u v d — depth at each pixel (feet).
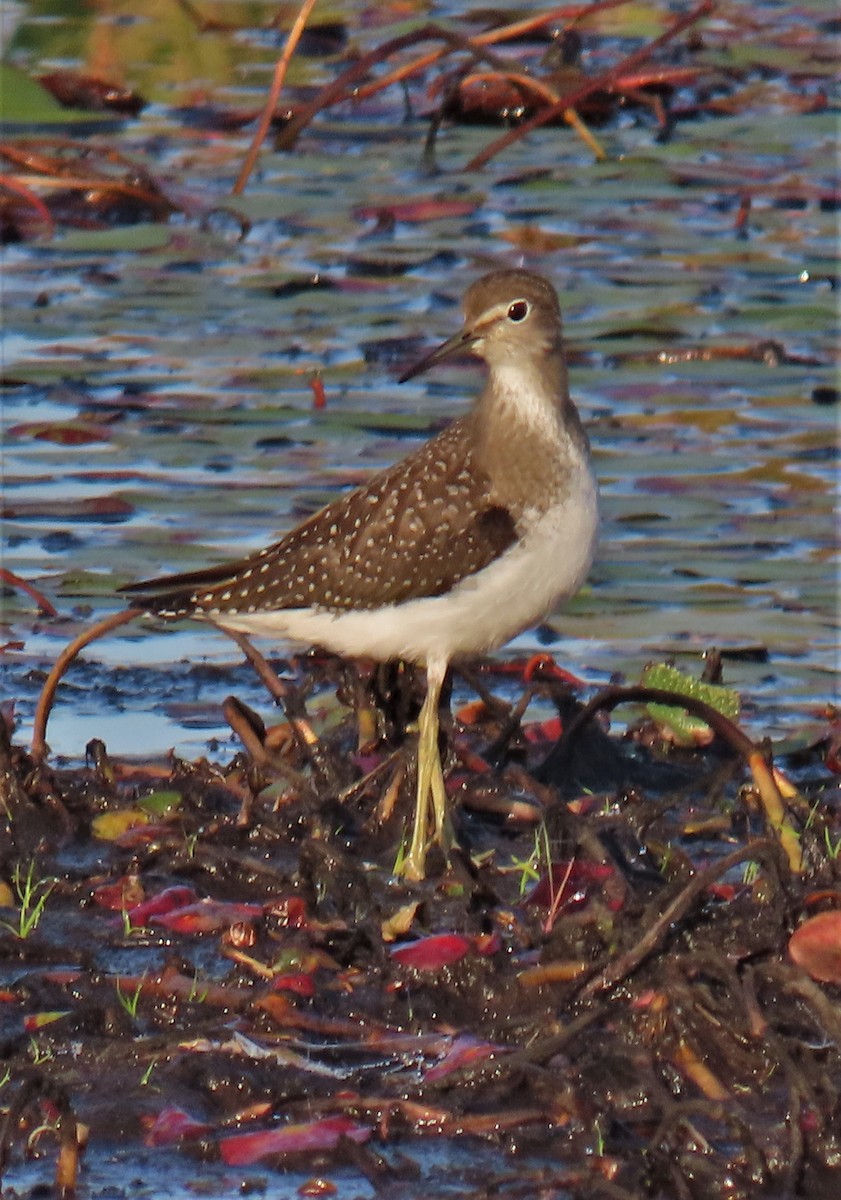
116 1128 25.90
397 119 79.77
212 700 41.34
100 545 46.62
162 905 31.42
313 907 30.91
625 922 29.43
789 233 69.26
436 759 33.24
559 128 79.36
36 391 55.52
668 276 64.90
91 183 68.74
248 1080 26.61
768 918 29.50
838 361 58.34
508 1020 27.81
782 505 49.08
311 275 64.85
